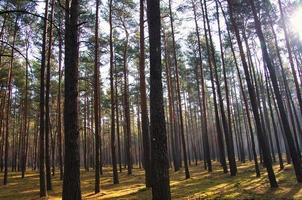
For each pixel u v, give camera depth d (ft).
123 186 80.79
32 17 71.87
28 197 69.26
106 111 171.73
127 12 90.63
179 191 60.75
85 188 81.87
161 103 30.91
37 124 168.66
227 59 131.23
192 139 219.41
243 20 86.58
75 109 31.07
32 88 130.93
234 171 85.61
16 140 179.32
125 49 110.42
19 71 112.16
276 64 127.34
